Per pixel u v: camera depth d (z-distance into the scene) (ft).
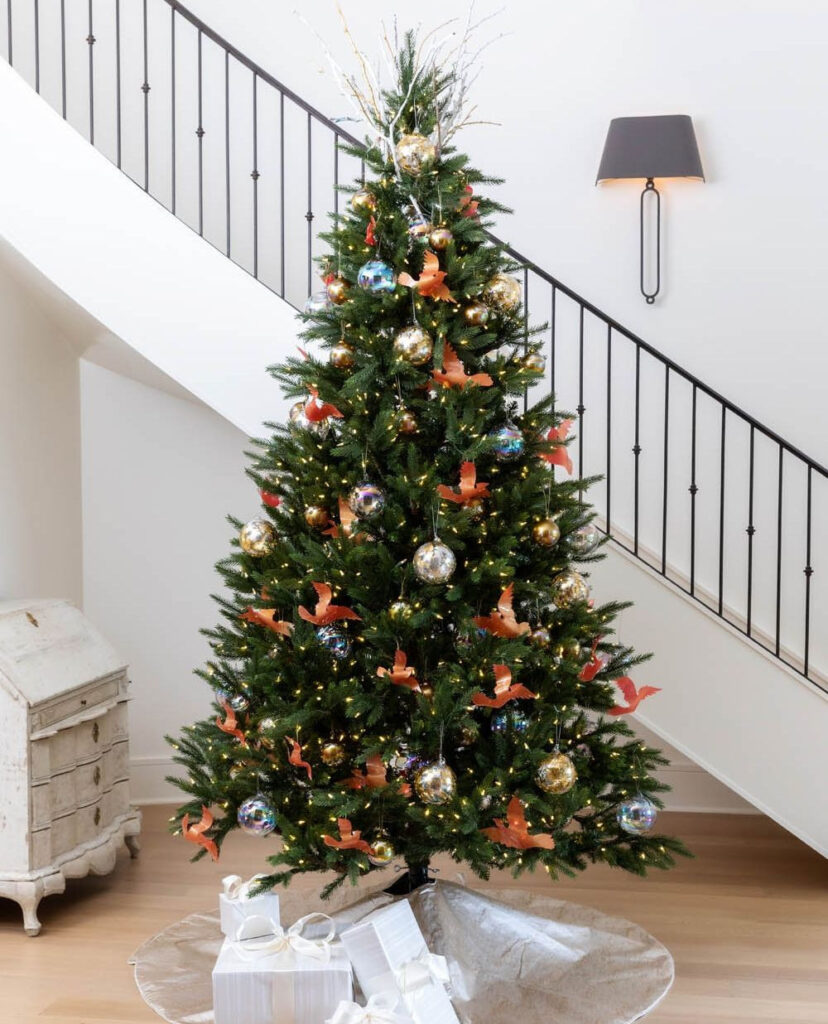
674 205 15.44
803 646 15.33
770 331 15.33
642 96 15.46
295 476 9.61
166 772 15.31
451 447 9.30
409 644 9.14
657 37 15.38
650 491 15.67
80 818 11.72
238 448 15.42
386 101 10.01
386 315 9.39
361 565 8.88
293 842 8.75
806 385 15.26
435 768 8.55
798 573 15.35
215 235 16.12
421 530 9.05
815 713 12.23
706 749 12.48
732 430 15.43
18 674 11.09
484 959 9.57
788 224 15.23
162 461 15.31
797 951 10.57
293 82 15.93
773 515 15.39
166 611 15.37
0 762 10.98
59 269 12.55
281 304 12.51
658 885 12.31
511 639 9.02
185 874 12.52
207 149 16.05
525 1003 9.18
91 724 11.97
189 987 9.55
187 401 15.34
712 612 12.42
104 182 12.55
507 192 15.81
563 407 15.84
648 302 15.56
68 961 10.37
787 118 15.16
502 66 15.70
